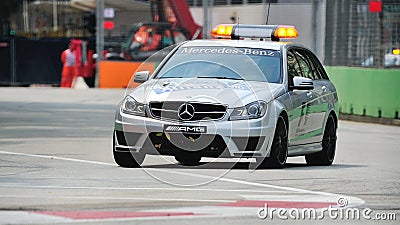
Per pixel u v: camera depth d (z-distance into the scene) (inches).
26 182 1096.8
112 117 2290.8
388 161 1472.7
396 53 2640.3
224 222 832.3
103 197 974.4
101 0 3725.4
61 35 4534.9
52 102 2817.4
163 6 3703.3
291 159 1505.9
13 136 1772.9
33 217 837.8
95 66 3821.4
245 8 3489.2
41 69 3870.6
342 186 1111.0
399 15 2650.1
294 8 3142.2
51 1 4936.0
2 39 3850.9
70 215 852.0
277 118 1221.7
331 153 1424.7
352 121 2459.4
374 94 2385.6
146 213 869.8
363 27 2699.3
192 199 969.5
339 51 2768.2
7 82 3863.2
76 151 1502.2
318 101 1374.3
